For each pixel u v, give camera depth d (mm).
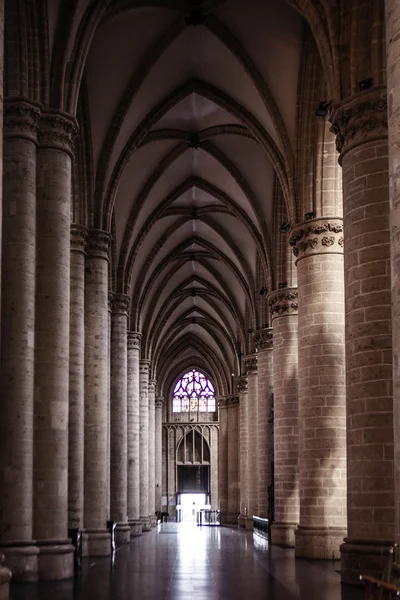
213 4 29172
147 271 49000
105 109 31188
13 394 19734
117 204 40000
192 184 43188
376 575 18859
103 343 31703
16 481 19562
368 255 20062
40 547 20453
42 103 22141
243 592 18125
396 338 12469
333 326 28453
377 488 19203
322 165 29609
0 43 14469
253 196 40062
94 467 31047
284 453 36938
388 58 13172
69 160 22594
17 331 20016
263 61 30531
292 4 24953
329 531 27297
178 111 36969
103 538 30250
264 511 44156
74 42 22922
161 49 30734
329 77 22078
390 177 12891
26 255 20531
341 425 27703
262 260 40906
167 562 26906
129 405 47406
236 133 37000
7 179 20906
